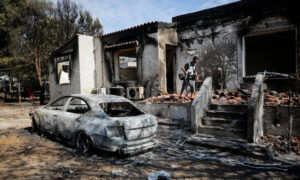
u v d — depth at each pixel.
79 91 11.94
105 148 4.18
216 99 7.48
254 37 9.62
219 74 9.25
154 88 10.01
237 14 8.70
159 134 6.36
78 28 21.33
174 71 10.94
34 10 19.23
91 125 4.49
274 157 4.40
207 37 9.62
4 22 19.39
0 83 30.27
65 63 14.24
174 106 7.59
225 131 5.77
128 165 4.02
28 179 3.38
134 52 13.79
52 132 5.64
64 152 4.78
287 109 5.49
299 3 7.27
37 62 20.70
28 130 7.15
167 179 3.40
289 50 11.12
